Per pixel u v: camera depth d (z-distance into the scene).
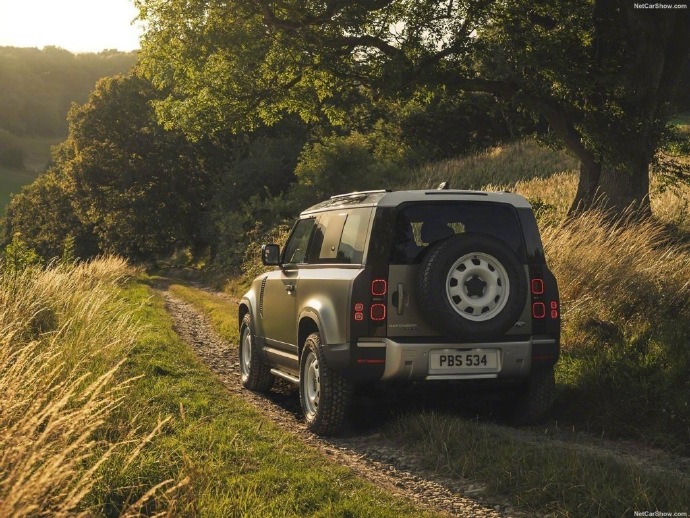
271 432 6.93
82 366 7.42
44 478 3.66
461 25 18.77
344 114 23.80
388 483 5.84
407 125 57.03
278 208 37.25
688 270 11.20
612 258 11.48
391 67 17.97
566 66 17.12
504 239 7.39
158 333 12.73
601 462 5.96
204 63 21.88
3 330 6.73
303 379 7.89
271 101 23.11
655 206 19.23
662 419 7.28
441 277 6.89
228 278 31.41
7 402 4.66
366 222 7.35
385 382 7.17
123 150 58.03
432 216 7.28
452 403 8.14
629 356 8.64
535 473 5.70
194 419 7.05
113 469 5.12
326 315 7.41
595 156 17.31
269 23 18.72
